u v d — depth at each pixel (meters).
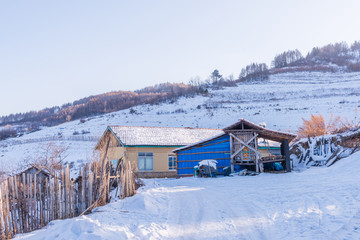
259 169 24.44
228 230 7.67
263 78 189.88
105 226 7.62
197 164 27.23
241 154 25.00
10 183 8.16
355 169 17.27
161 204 11.65
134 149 28.30
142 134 30.27
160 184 19.25
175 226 8.30
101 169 11.63
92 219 8.14
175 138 30.86
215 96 137.62
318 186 13.55
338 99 97.25
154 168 28.84
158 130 32.25
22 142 79.94
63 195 9.69
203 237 7.18
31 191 8.55
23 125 189.62
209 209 10.41
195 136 32.62
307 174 19.83
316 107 87.94
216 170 24.48
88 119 132.38
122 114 122.50
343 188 12.15
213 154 26.67
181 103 126.94
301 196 11.55
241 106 106.44
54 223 8.62
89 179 10.70
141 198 11.47
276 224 7.97
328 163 23.78
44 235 7.11
